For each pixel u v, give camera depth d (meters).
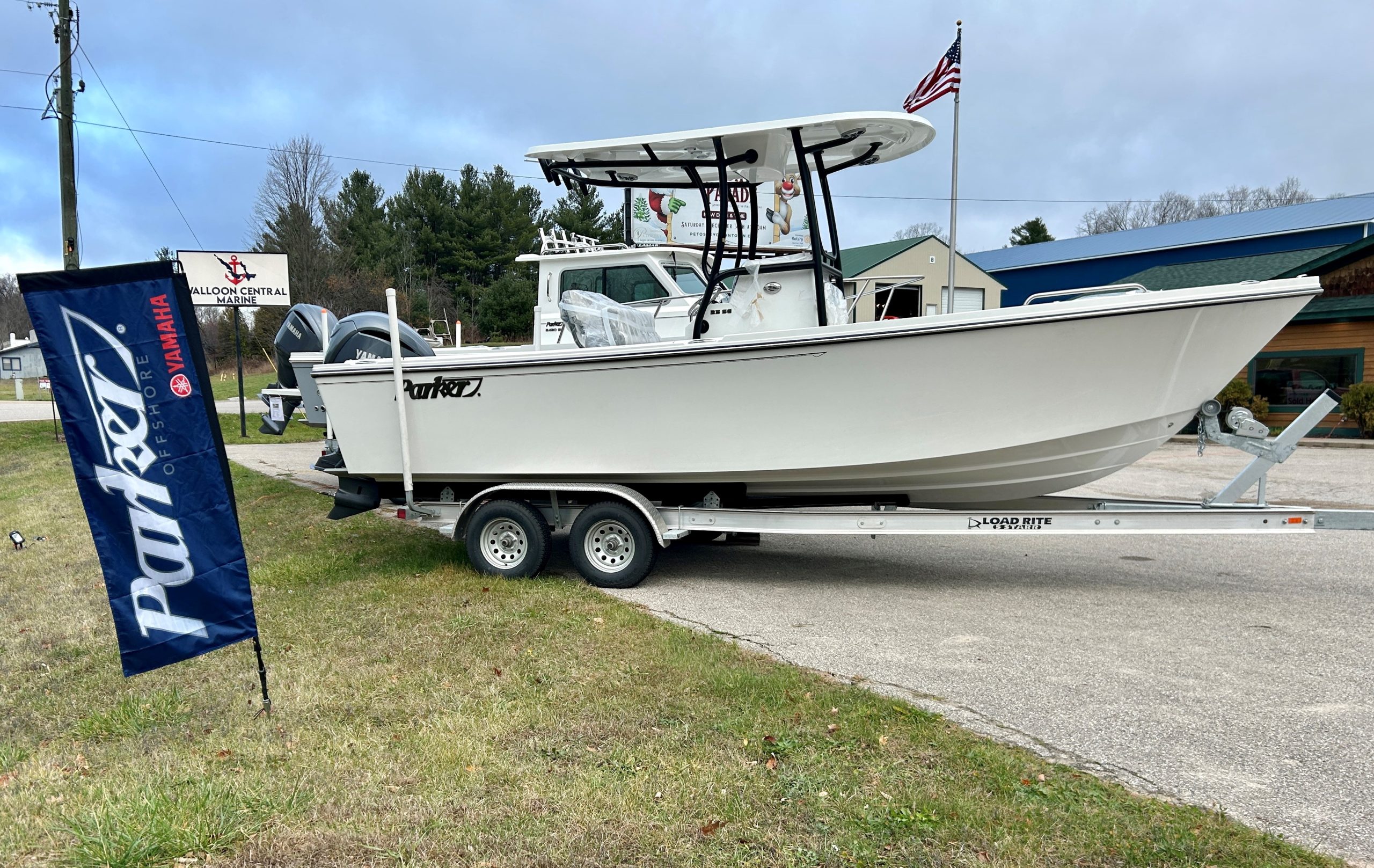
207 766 3.10
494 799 2.81
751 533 6.14
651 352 5.42
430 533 7.65
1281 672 4.03
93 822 2.66
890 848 2.51
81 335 3.30
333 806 2.77
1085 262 30.48
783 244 7.07
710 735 3.30
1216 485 10.62
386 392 6.12
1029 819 2.66
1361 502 8.99
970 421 5.15
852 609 5.26
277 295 16.92
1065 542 7.44
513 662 4.17
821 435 5.32
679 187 6.68
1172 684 3.87
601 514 5.76
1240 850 2.49
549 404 5.75
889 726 3.36
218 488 3.52
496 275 43.62
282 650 4.44
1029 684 3.89
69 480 11.54
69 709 3.79
